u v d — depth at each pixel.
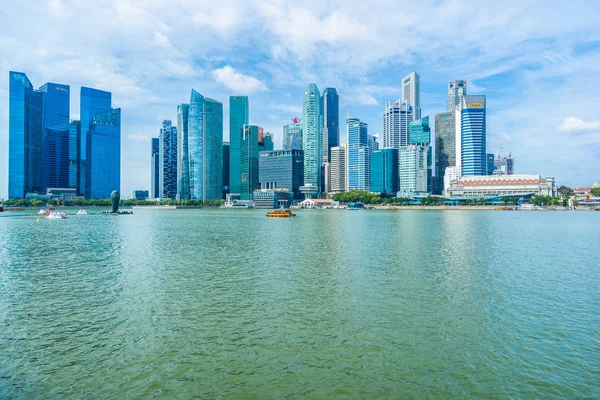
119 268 79.81
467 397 31.56
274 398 31.45
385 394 32.00
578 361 37.19
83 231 168.88
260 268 79.56
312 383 33.59
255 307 53.03
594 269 78.44
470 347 40.25
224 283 66.31
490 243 122.06
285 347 40.34
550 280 68.62
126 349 39.91
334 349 39.84
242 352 39.25
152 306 53.62
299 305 53.88
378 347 40.31
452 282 66.94
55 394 31.91
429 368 36.03
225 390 32.53
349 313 50.47
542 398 31.34
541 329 44.97
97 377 34.50
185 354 38.78
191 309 52.22
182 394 31.97
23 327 45.78
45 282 67.31
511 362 37.09
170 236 146.50
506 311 51.28
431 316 49.31
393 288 62.84
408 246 114.06
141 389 32.66
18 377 34.50
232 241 128.75
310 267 80.50
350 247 111.88
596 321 47.47
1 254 99.00
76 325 46.44
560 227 192.75
